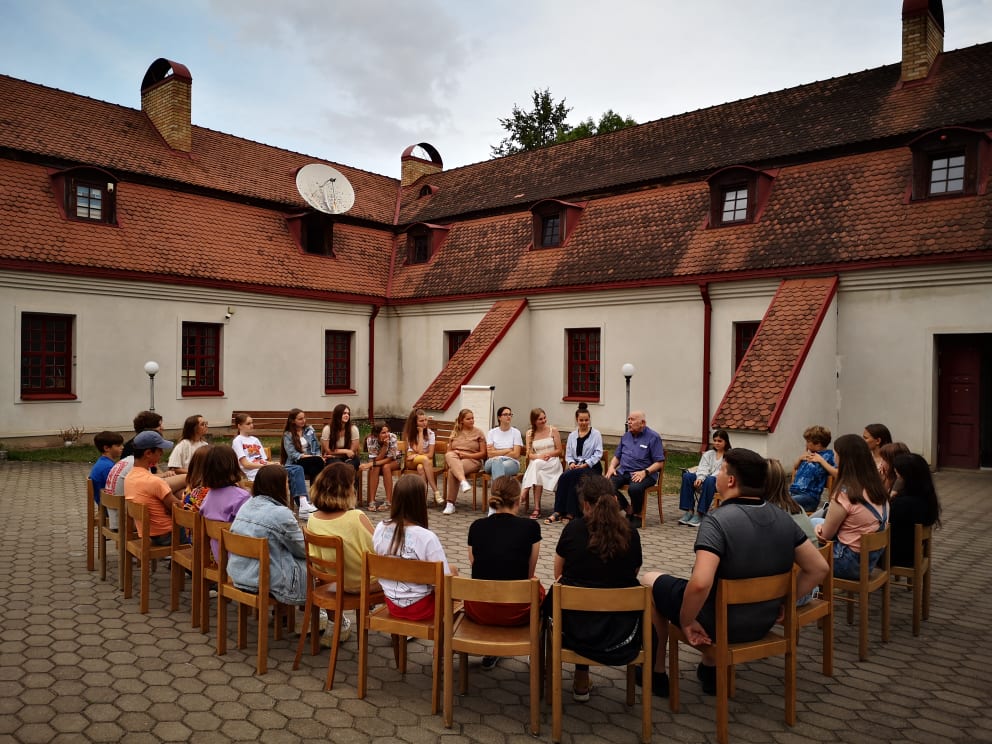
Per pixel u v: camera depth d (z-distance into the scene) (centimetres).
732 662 386
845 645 529
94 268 1557
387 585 439
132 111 2020
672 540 841
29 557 724
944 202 1313
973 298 1242
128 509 582
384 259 2236
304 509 938
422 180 2566
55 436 1540
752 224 1541
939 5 1636
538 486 977
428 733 388
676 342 1605
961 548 812
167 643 506
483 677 468
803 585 420
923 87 1566
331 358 2081
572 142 2203
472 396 1617
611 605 383
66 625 534
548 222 1942
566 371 1806
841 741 386
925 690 450
